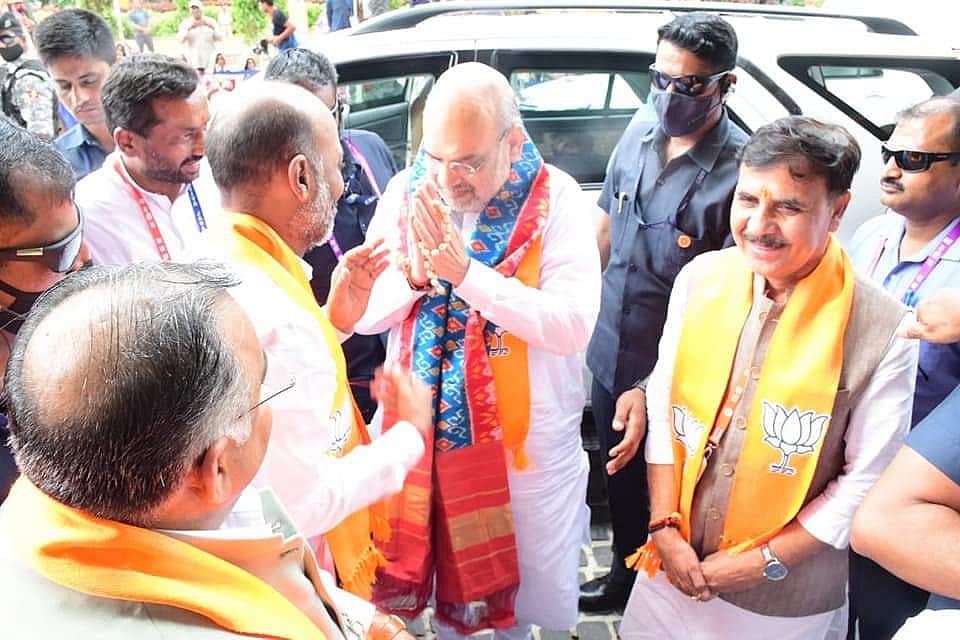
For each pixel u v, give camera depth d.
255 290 1.23
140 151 1.98
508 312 1.68
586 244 1.87
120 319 0.69
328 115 1.42
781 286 1.48
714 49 2.04
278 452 1.21
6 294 1.33
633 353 2.35
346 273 1.65
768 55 2.92
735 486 1.53
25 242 1.29
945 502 1.07
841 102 2.91
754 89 2.84
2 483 1.28
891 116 2.98
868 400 1.42
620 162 2.43
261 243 1.34
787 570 1.51
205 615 0.69
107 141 2.71
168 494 0.71
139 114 1.92
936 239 1.84
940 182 1.76
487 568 1.90
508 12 3.50
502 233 1.79
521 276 1.81
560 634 2.50
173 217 2.17
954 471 1.05
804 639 1.63
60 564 0.67
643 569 1.71
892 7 4.81
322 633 0.85
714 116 2.18
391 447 1.46
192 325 0.71
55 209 1.32
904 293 1.88
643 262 2.29
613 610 2.59
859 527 1.12
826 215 1.38
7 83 3.47
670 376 1.68
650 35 3.06
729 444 1.54
